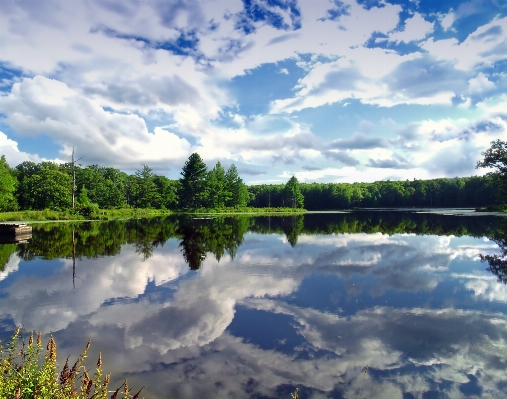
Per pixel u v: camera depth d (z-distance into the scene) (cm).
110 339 722
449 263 1484
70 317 852
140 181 7744
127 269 1385
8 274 1307
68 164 8019
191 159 7550
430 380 570
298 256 1677
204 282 1178
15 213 4212
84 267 1426
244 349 677
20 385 332
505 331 763
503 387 549
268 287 1116
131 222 4066
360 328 782
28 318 845
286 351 669
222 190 8038
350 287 1115
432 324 804
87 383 378
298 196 9431
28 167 7994
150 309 909
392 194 11238
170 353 659
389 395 527
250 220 4634
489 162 4684
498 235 2442
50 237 2458
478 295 1027
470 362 629
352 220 4569
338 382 561
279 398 515
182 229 3133
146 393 524
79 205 4788
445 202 10194
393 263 1493
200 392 528
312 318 841
